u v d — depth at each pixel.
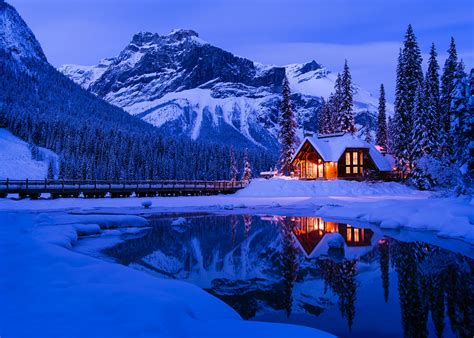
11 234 16.41
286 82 71.50
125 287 10.06
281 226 29.94
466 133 32.50
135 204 46.47
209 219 34.38
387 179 61.81
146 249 20.91
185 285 12.22
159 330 7.16
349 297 12.89
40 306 8.29
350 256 19.23
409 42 65.19
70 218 29.11
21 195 46.53
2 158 122.38
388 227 28.34
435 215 27.64
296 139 72.50
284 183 59.28
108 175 111.88
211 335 7.74
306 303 12.25
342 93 72.56
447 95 62.28
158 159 127.81
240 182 66.44
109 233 26.20
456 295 12.98
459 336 9.70
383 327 10.29
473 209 25.84
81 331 6.86
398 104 63.88
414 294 13.11
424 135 55.31
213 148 156.88
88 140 131.25
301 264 17.69
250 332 8.17
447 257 18.59
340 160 60.97
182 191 59.12
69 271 11.73
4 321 7.31
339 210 37.06
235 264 17.70
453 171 41.94
